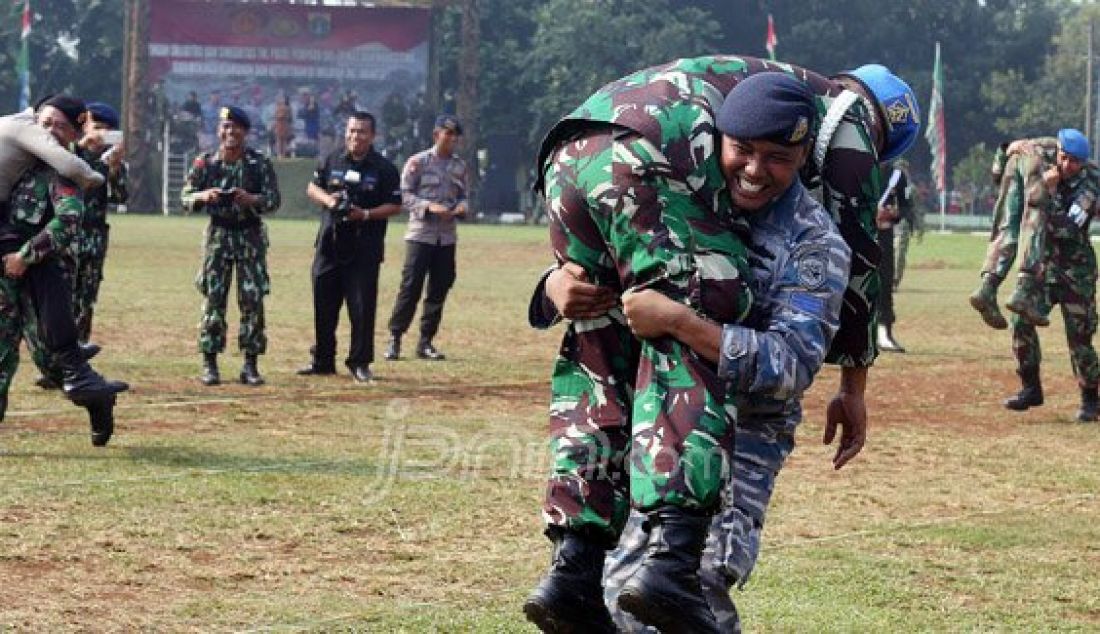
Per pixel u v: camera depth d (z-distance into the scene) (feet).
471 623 24.52
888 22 318.65
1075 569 29.07
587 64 291.58
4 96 302.86
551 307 21.11
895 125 21.33
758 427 20.47
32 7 303.27
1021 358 49.16
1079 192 47.21
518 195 302.45
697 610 18.54
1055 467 39.52
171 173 247.09
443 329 73.20
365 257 52.80
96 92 308.81
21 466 35.73
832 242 19.16
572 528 19.89
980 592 27.32
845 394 21.76
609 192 18.97
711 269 18.78
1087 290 47.26
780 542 30.48
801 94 18.45
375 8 253.65
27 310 37.70
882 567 28.73
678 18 297.33
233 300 83.61
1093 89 325.01
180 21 250.37
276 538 29.63
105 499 32.37
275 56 252.83
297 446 39.34
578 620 19.79
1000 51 330.75
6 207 37.24
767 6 314.55
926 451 41.37
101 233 50.85
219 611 24.91
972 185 310.45
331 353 54.49
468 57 255.09
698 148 18.83
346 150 53.31
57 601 25.18
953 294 104.17
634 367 20.08
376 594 26.14
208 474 35.19
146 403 46.42
